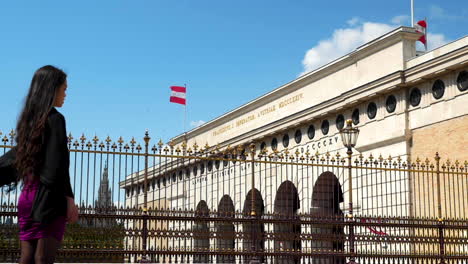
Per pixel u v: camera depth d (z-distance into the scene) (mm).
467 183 26672
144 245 20781
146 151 21484
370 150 44625
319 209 48406
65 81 6781
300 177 51000
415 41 43750
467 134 36438
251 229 22297
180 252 21172
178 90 66500
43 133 6332
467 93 36906
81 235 20188
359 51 47750
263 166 56156
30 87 6605
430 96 39969
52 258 6461
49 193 6324
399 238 24609
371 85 43844
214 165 60531
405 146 41188
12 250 19047
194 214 22844
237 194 57656
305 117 51406
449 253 25234
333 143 48562
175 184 61438
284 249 22750
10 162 6555
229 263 22047
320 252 23078
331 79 52500
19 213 6449
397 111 42406
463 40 37656
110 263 20500
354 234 23703
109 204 21422
